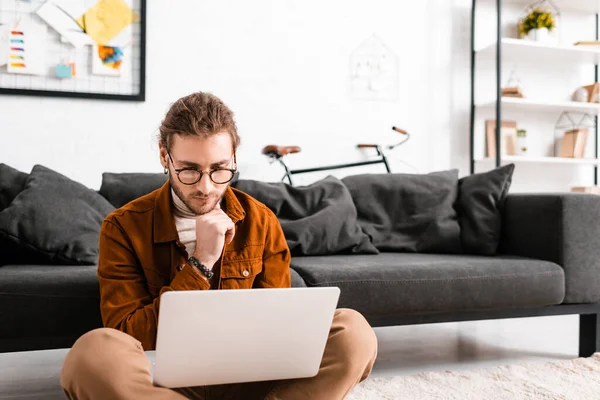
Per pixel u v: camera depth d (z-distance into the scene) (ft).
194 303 2.83
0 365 7.07
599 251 7.26
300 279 6.08
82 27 9.29
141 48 9.59
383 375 6.48
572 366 6.60
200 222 3.77
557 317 9.92
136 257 4.19
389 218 8.37
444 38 11.64
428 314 6.56
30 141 9.12
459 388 5.80
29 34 9.04
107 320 3.89
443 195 8.44
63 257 6.34
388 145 11.23
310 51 10.72
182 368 3.03
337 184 8.26
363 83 11.05
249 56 10.35
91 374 3.04
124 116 9.61
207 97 3.87
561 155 12.42
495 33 12.02
